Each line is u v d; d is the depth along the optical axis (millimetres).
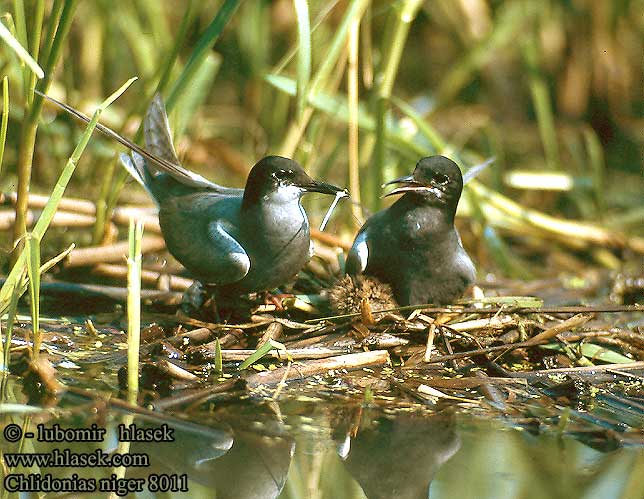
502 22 18984
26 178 11789
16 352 10750
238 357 10945
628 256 16484
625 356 11906
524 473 8914
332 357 11008
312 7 14984
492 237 15297
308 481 8727
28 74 11289
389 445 9352
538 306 12273
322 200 17047
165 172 12031
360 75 18453
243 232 11633
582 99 21234
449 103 21656
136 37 17500
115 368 10648
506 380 10844
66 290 12352
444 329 11578
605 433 9672
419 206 11703
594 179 17359
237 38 20281
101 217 13430
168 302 12469
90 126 9898
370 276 12070
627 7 20609
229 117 20000
